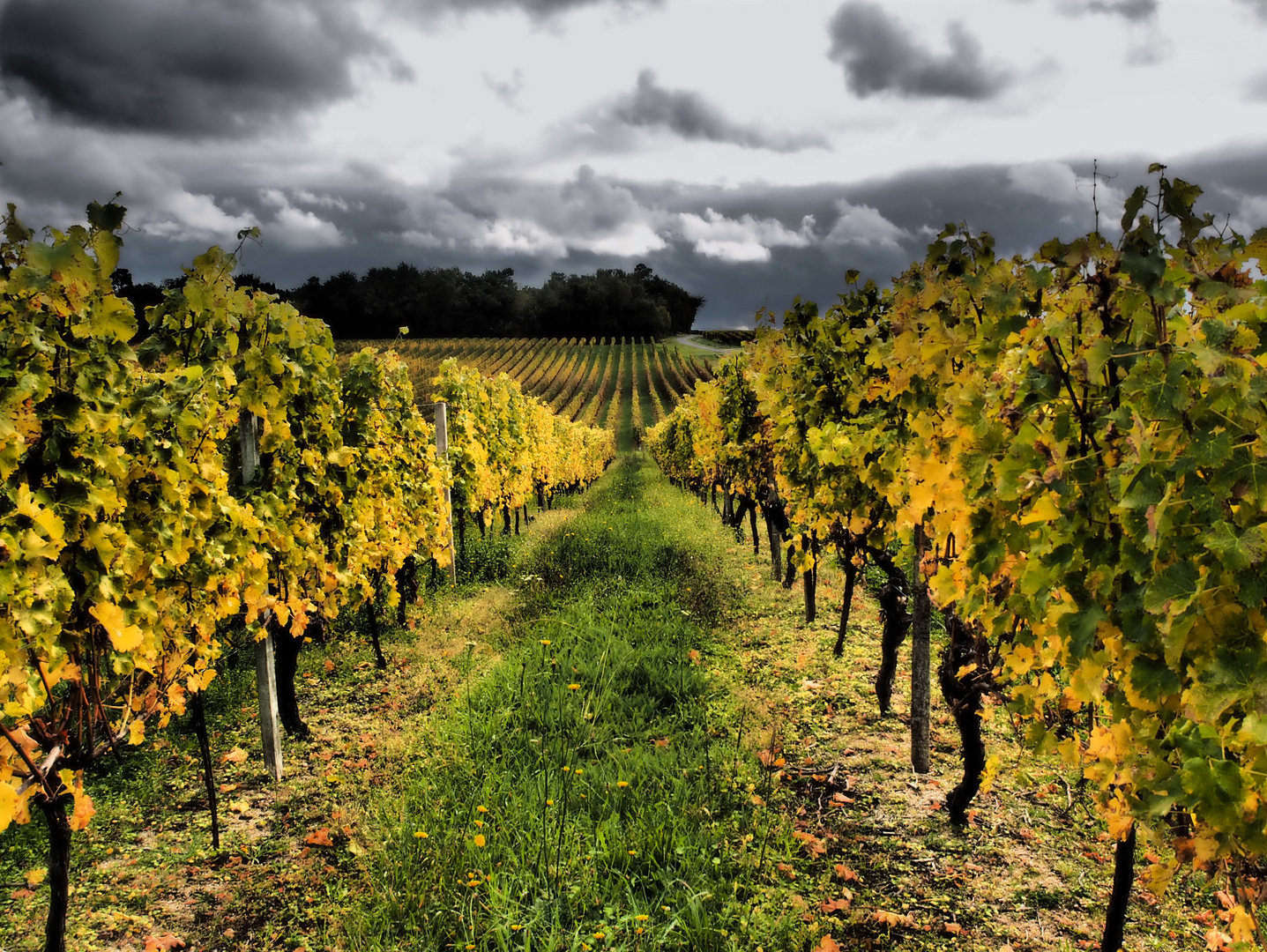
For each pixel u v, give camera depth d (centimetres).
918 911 310
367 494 616
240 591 398
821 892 321
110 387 270
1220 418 183
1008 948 285
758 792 400
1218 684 171
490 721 468
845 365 540
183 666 339
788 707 520
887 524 488
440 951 283
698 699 520
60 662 254
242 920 310
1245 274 195
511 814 360
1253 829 173
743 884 319
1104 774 225
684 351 8712
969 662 354
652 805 369
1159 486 185
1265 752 172
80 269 245
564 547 1007
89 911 314
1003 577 274
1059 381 228
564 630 647
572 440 2338
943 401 321
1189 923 301
